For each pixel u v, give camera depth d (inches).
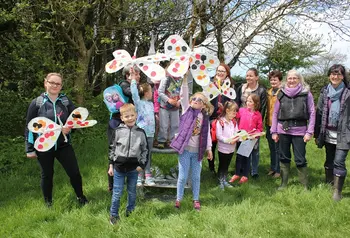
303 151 172.1
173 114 172.4
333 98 161.9
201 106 144.9
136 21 331.0
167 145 173.8
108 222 133.0
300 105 167.9
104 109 350.3
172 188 175.6
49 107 140.1
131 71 152.1
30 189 174.2
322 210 144.9
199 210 145.9
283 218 138.3
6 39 292.5
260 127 191.9
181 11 351.3
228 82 185.6
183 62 146.6
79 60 327.9
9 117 295.6
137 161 131.3
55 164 205.5
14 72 299.3
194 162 149.5
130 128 132.9
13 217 136.6
